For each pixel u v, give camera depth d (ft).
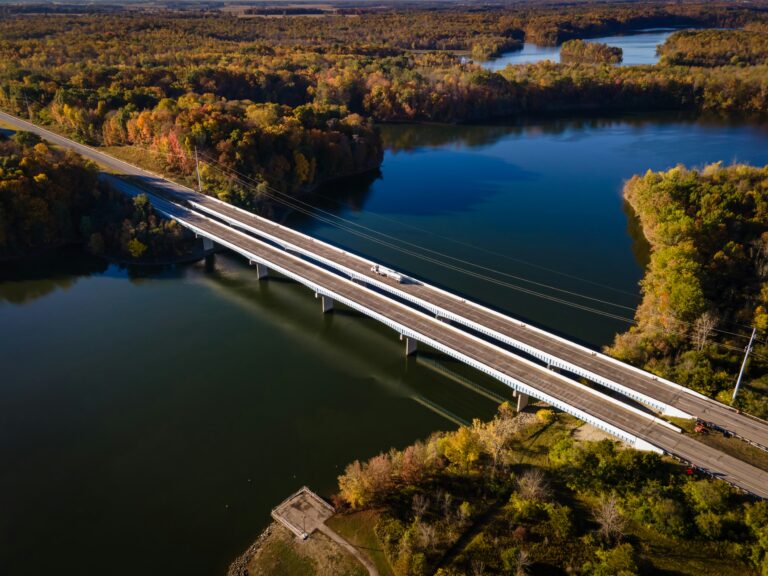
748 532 249.55
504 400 377.30
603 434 323.98
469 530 265.34
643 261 546.26
